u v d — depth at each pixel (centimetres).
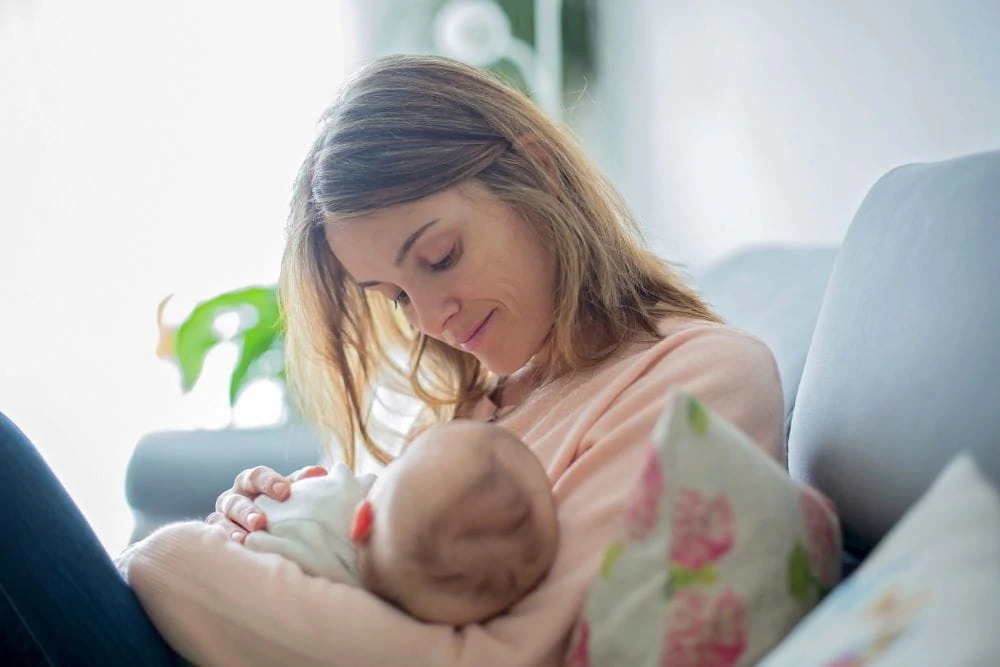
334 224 98
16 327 258
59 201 259
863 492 81
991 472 68
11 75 254
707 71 224
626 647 65
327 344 123
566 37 301
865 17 156
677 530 63
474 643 74
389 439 139
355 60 290
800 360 118
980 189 81
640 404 89
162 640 83
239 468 169
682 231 246
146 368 266
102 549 83
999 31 123
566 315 101
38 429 260
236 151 271
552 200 101
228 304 203
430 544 75
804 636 54
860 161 161
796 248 153
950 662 42
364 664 74
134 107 263
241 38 271
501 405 120
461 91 102
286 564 80
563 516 82
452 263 97
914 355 79
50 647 77
